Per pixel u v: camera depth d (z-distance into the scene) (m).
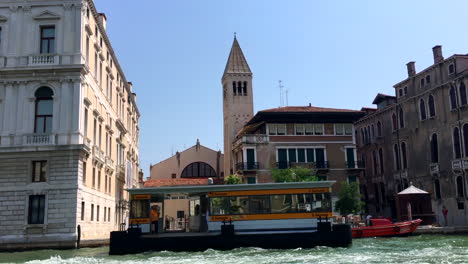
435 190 46.16
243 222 24.11
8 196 29.19
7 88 30.56
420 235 36.19
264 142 52.47
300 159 52.59
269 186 24.50
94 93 35.12
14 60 30.69
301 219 24.19
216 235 23.45
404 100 51.78
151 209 26.16
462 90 42.81
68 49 30.84
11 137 29.92
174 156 77.44
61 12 31.36
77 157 29.53
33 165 29.84
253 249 23.25
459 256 20.27
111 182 42.12
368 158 60.69
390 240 31.25
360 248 23.94
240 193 24.42
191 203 28.61
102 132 38.09
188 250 23.17
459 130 42.69
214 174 77.25
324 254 21.06
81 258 21.31
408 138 50.97
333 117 53.72
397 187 52.94
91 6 33.50
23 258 22.81
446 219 40.59
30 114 30.28
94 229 34.03
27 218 29.02
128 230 23.36
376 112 58.16
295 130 53.19
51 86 30.56
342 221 38.38
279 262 18.05
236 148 56.88
